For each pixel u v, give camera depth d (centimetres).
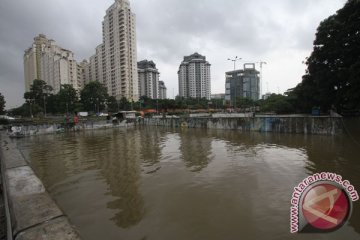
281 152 1606
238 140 2277
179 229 643
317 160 1331
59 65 11388
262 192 891
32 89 8119
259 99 9375
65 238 364
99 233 636
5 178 779
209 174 1152
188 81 13275
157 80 14488
